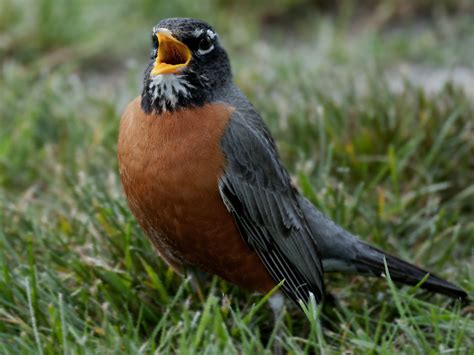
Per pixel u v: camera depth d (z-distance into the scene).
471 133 12.25
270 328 9.40
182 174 8.66
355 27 17.91
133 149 8.81
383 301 9.53
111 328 8.22
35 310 8.55
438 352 8.06
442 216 10.76
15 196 11.82
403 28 17.86
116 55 16.62
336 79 14.51
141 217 9.09
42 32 16.03
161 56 9.18
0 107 13.80
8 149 12.55
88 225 10.38
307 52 16.33
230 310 8.69
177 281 9.64
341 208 10.73
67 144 12.73
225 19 17.31
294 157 12.35
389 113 12.62
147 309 8.96
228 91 9.39
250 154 9.18
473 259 10.64
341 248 9.84
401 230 10.96
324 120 12.41
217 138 8.83
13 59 15.91
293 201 9.70
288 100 13.55
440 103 12.84
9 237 10.16
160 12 17.12
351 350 8.38
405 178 11.98
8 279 8.91
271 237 9.41
